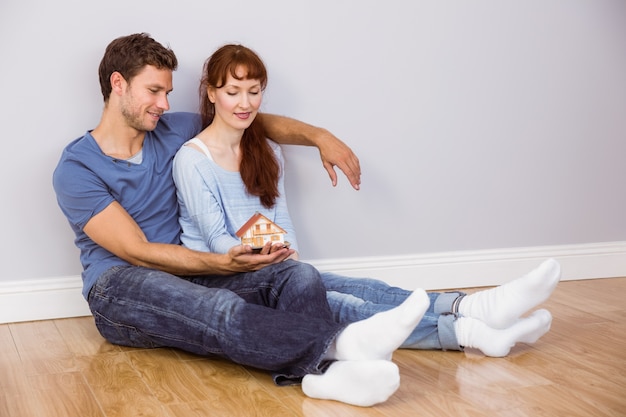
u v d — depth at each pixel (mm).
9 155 2230
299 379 1769
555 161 2781
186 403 1664
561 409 1633
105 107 2102
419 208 2646
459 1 2604
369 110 2555
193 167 2090
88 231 2029
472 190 2697
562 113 2770
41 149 2256
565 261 2812
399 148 2600
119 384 1780
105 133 2098
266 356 1712
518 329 1956
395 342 1620
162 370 1871
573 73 2766
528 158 2748
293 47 2453
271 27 2424
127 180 2086
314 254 2559
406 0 2547
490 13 2643
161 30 2320
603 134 2826
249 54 2102
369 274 2604
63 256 2314
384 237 2621
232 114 2102
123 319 1936
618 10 2791
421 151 2623
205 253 1925
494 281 2740
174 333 1861
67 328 2230
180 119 2252
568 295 2596
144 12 2297
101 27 2264
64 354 2000
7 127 2221
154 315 1878
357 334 1647
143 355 1986
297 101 2482
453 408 1637
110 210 2016
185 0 2330
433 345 1992
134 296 1910
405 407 1643
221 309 1771
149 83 2045
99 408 1640
